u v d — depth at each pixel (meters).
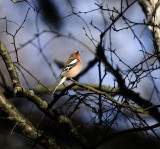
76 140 8.59
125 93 8.46
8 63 7.99
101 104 8.32
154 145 10.69
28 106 13.59
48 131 8.48
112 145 12.56
